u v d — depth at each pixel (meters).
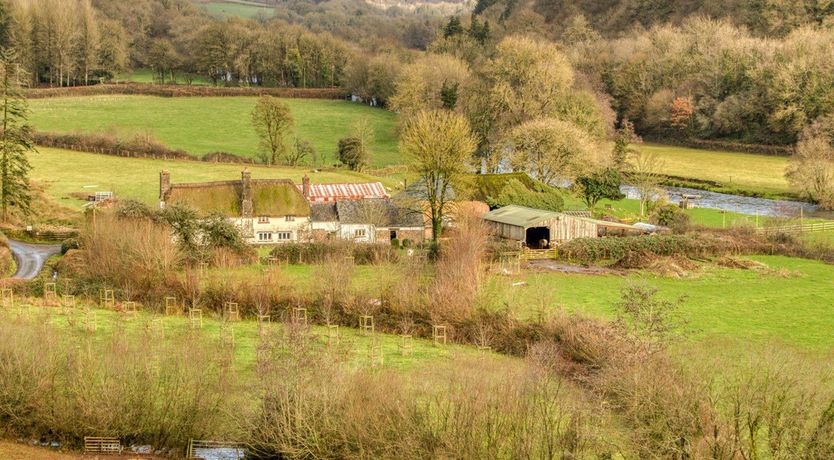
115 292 62.09
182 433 39.56
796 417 35.28
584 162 112.50
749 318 64.25
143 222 73.38
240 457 38.66
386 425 36.41
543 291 60.69
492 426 36.12
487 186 101.19
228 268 71.00
